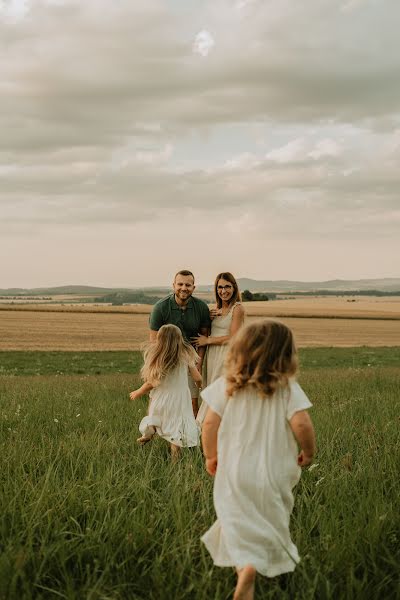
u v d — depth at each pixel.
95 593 2.92
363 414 8.22
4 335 56.03
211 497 4.27
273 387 3.14
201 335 7.70
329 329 72.56
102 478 4.49
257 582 3.22
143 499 3.96
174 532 3.69
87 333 59.56
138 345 48.75
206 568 3.14
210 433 3.30
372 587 3.11
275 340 3.18
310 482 4.62
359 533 3.55
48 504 3.98
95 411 8.92
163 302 7.60
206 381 7.62
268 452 3.15
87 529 3.51
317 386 13.25
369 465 4.94
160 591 2.98
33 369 30.95
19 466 4.93
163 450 6.36
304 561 3.25
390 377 16.20
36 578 3.03
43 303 188.75
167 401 6.41
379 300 162.25
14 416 8.17
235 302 7.55
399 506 4.13
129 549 3.44
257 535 3.00
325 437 6.33
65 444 5.77
